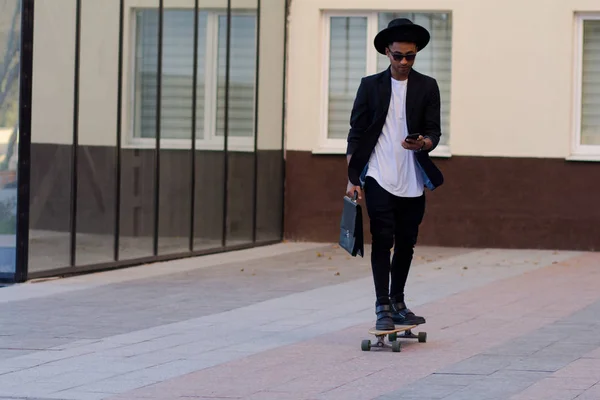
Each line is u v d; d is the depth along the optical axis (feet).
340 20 88.53
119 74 69.67
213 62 79.46
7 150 62.08
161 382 36.86
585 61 85.46
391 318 42.88
